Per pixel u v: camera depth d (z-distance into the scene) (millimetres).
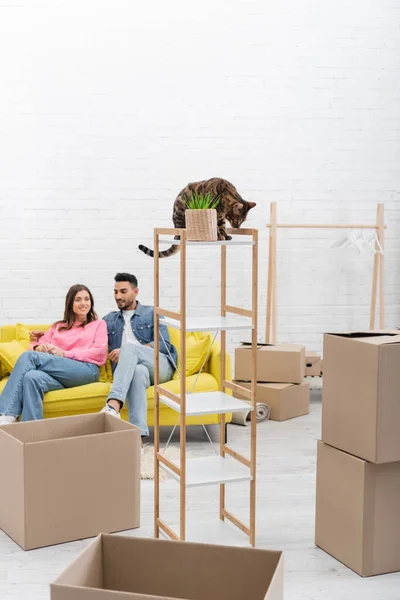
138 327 4363
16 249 5238
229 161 5383
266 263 5484
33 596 2428
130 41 5211
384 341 2537
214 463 2881
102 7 5164
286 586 2498
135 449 2955
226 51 5305
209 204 2809
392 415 2496
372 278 5598
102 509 2896
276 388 4645
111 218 5297
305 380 5102
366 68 5449
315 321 5578
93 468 2865
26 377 3906
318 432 4418
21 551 2760
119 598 1542
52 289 5289
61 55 5160
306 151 5449
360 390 2547
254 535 2754
